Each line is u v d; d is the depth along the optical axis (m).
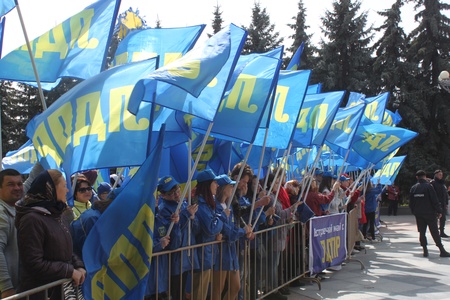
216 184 5.04
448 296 6.63
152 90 3.87
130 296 3.62
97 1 5.25
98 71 5.00
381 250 11.00
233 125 4.98
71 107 3.86
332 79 25.94
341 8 26.73
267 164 6.77
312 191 8.16
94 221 3.90
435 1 26.86
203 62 3.95
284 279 6.92
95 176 4.89
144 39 5.70
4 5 4.62
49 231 3.31
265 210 6.49
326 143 8.90
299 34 27.23
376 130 9.11
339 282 7.60
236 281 5.33
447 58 26.88
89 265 3.57
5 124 24.11
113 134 3.88
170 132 4.67
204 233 4.89
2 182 3.66
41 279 3.26
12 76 5.03
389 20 26.97
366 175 11.75
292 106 6.07
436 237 9.86
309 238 7.29
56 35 5.16
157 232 4.34
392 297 6.59
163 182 4.51
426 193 9.94
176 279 4.51
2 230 3.52
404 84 26.39
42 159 3.77
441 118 26.88
